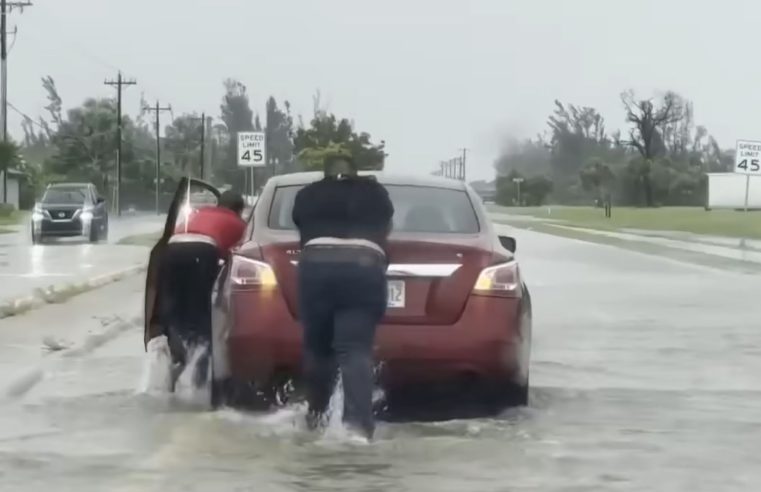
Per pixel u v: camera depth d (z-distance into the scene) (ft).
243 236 48.65
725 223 346.13
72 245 192.54
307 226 43.50
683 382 57.93
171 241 53.01
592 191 642.22
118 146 421.18
